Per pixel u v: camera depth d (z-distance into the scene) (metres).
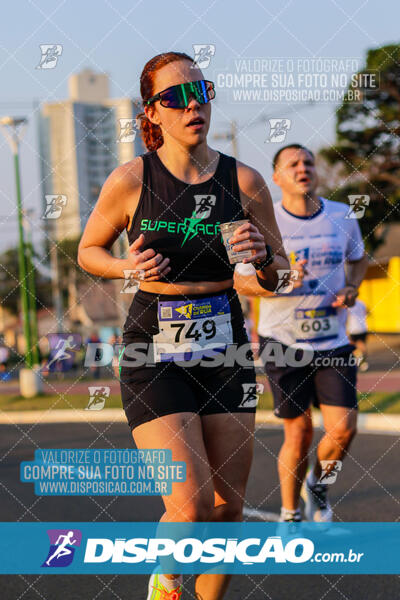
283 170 5.73
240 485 3.50
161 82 3.52
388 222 31.27
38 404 20.58
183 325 3.58
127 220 3.65
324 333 5.57
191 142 3.47
